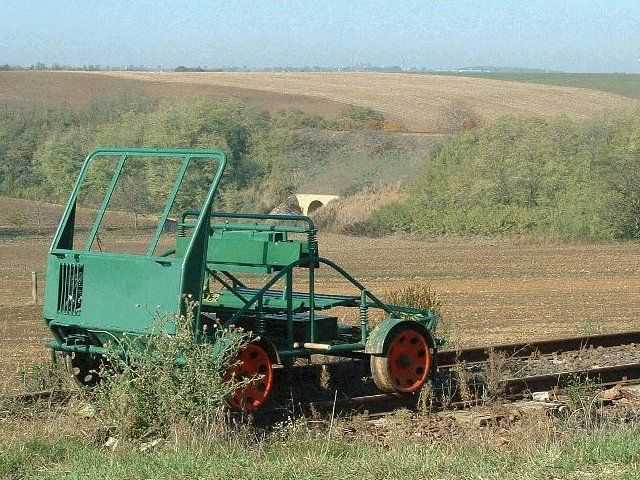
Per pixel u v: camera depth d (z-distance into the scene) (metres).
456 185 64.56
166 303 11.94
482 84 139.50
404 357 14.13
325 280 37.31
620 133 64.56
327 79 145.25
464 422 13.13
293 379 14.67
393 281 37.19
